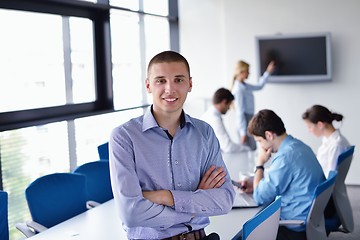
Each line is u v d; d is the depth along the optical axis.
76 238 2.64
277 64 6.79
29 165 4.52
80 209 3.41
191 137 2.06
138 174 1.98
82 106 5.45
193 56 7.39
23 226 3.12
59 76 5.06
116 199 1.96
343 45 6.73
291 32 6.87
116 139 1.97
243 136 6.32
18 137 4.36
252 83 7.07
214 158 2.15
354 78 6.74
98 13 5.68
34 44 4.65
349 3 6.66
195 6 7.31
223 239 2.53
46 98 4.86
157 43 7.23
